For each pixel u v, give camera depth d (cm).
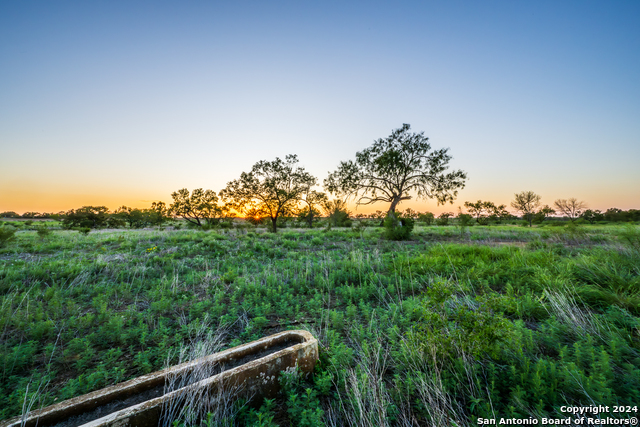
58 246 1306
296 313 453
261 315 440
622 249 792
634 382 219
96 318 433
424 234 2067
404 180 3666
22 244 1338
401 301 479
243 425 204
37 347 337
